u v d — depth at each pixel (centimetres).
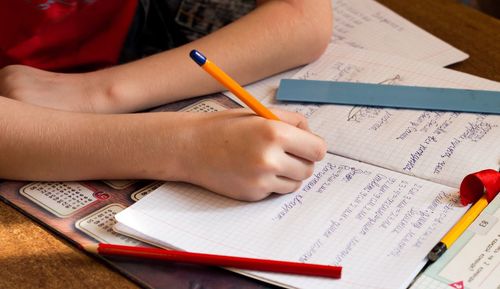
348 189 73
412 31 102
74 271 64
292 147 71
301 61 94
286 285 62
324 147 73
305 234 67
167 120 75
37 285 62
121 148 74
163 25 106
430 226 68
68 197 73
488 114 83
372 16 107
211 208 71
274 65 92
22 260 65
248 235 68
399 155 77
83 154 74
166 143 73
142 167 74
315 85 90
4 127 76
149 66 88
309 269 62
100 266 64
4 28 103
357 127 82
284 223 69
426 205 70
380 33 102
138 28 106
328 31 95
